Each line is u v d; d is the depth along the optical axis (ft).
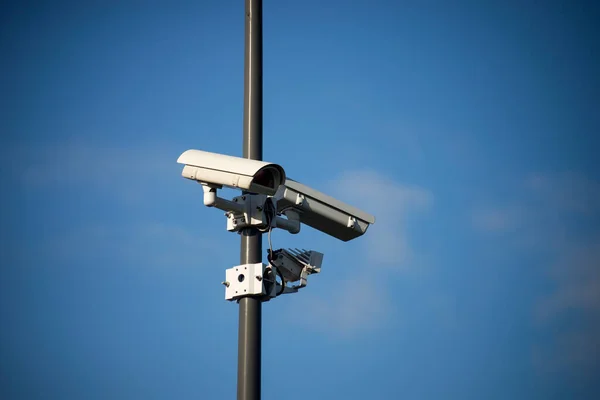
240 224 35.68
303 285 38.37
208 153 33.73
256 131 37.99
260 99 38.75
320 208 39.06
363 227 40.83
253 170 32.19
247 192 36.06
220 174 32.89
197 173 33.40
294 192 38.09
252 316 34.81
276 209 36.78
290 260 38.42
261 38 39.96
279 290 36.40
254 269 35.01
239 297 35.29
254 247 36.04
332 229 40.32
